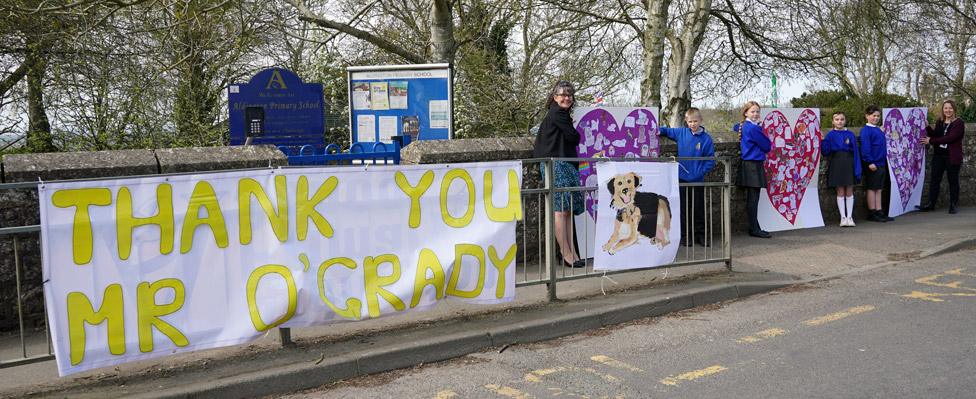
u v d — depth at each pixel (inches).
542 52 719.1
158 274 201.5
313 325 223.1
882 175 465.7
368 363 214.7
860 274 327.9
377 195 231.8
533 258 338.6
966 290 295.6
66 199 189.8
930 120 852.6
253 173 213.0
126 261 197.3
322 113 417.4
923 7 656.4
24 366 210.1
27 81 536.1
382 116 421.4
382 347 221.5
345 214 226.7
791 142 430.0
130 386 193.9
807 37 635.5
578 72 689.6
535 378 208.2
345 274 227.1
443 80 414.0
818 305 278.2
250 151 277.0
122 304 196.9
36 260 246.5
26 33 524.7
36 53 514.9
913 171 501.0
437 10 557.6
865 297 288.0
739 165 414.6
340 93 748.0
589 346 237.9
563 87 313.6
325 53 731.4
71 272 190.5
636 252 293.6
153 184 200.2
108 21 542.0
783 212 430.3
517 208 257.1
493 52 711.1
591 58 689.0
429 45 655.1
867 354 219.3
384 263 233.8
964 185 542.0
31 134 511.8
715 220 406.0
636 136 366.0
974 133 541.0
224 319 210.4
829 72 677.3
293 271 219.0
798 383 197.3
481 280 251.9
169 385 193.8
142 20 550.9
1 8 500.4
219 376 199.5
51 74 521.7
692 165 366.0
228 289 210.7
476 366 220.8
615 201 287.1
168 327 202.8
